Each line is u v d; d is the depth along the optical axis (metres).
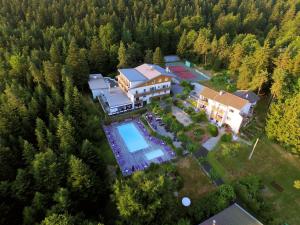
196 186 42.03
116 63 80.94
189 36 93.50
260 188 41.00
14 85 55.03
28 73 62.56
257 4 129.75
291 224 36.19
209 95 57.94
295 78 59.06
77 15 98.81
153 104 63.00
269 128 50.94
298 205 39.03
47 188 33.97
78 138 45.69
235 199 38.44
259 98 64.06
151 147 50.91
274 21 117.44
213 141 52.19
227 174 44.41
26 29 86.06
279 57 65.06
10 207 32.94
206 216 34.50
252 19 112.06
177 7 117.56
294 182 41.81
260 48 71.50
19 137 42.28
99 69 78.31
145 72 66.88
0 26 84.12
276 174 44.62
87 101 66.19
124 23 94.56
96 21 95.19
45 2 105.31
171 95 68.81
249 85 65.62
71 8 99.88
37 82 62.41
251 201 36.84
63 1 106.56
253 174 44.50
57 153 39.81
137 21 103.25
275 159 47.94
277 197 40.25
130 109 63.31
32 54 69.00
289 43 85.75
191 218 35.03
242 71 68.12
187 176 43.97
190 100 64.94
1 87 57.75
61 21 96.69
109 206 37.59
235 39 92.38
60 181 34.41
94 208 36.91
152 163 45.31
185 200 38.44
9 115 45.75
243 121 53.81
